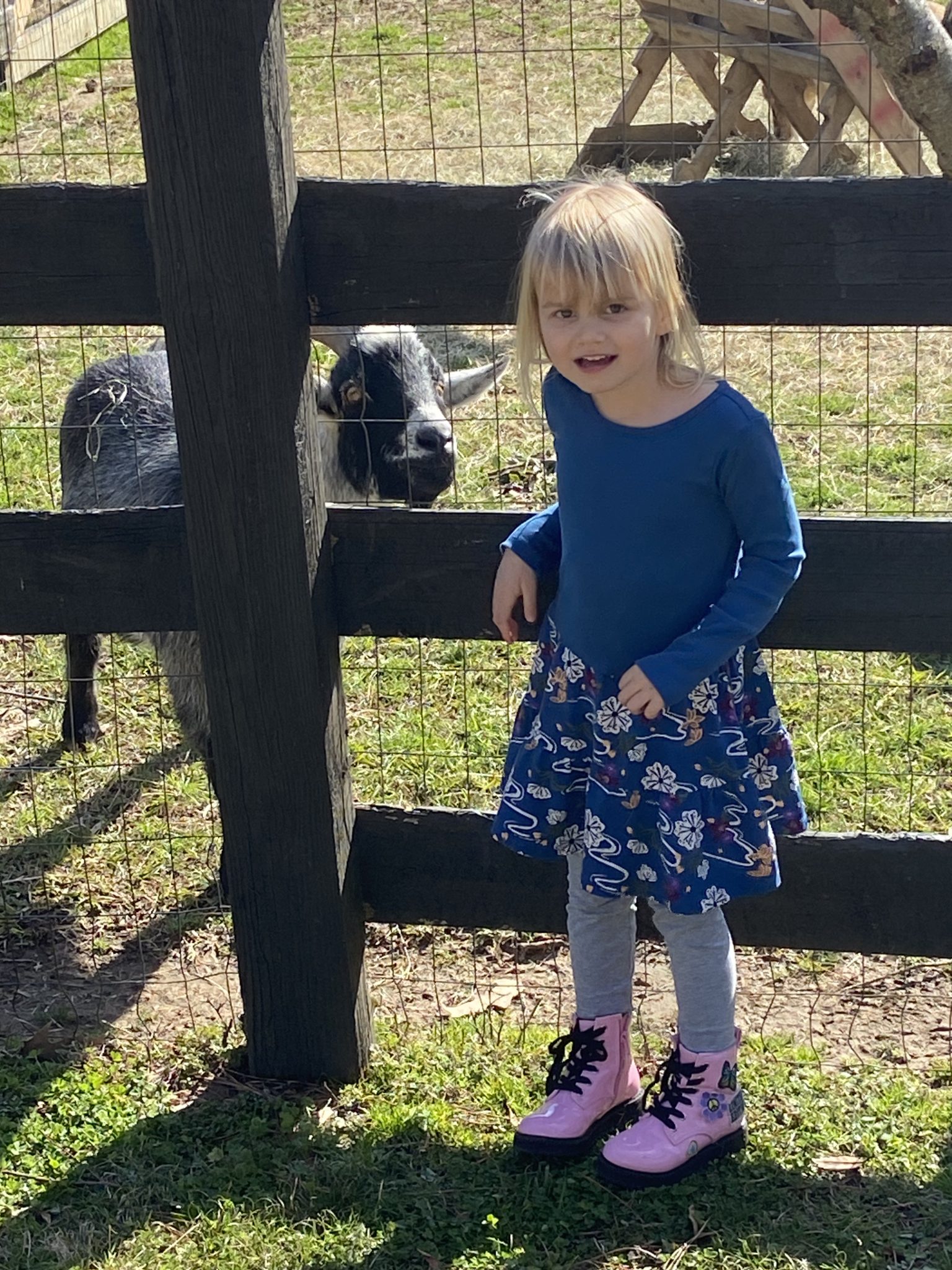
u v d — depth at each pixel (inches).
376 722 124.6
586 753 81.7
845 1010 96.3
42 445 161.2
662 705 77.0
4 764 126.0
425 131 251.6
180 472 87.7
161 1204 84.7
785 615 85.6
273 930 91.0
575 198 75.5
